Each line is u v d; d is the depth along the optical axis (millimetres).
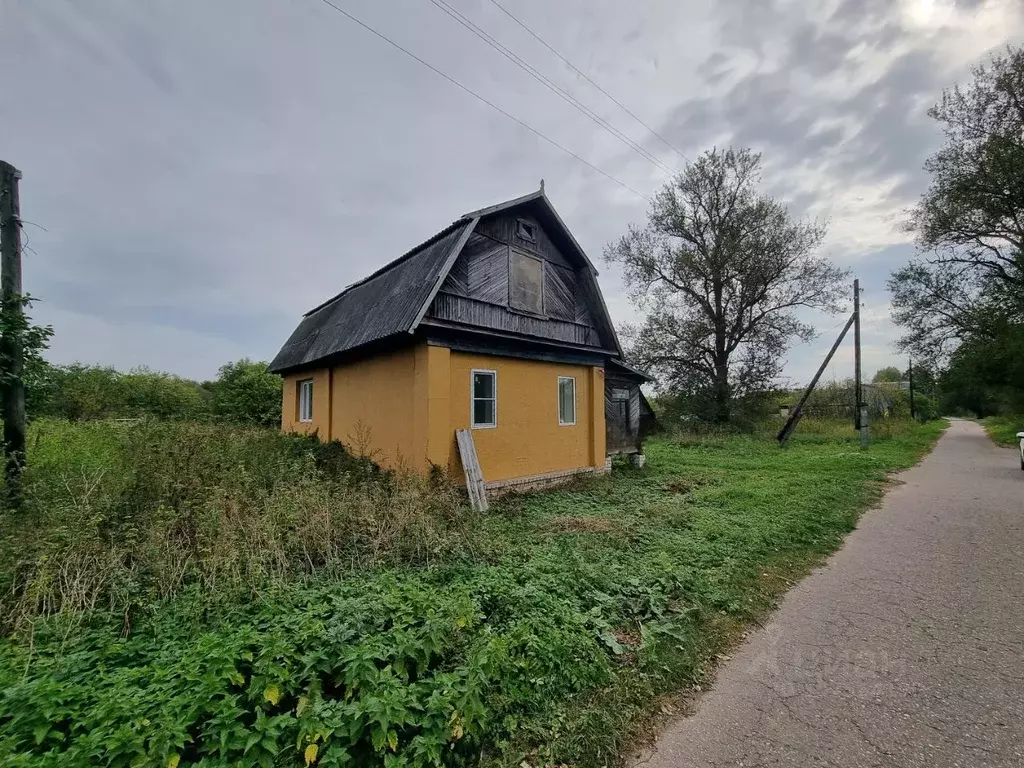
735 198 23172
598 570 4762
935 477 11453
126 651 3113
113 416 16906
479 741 2633
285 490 5742
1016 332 18922
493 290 9422
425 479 7547
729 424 23375
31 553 3986
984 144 17828
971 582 4934
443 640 3221
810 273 22250
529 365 10195
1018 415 24719
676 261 23828
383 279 11188
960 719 2848
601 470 11820
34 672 2848
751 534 6312
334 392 11500
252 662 2758
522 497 9188
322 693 2727
